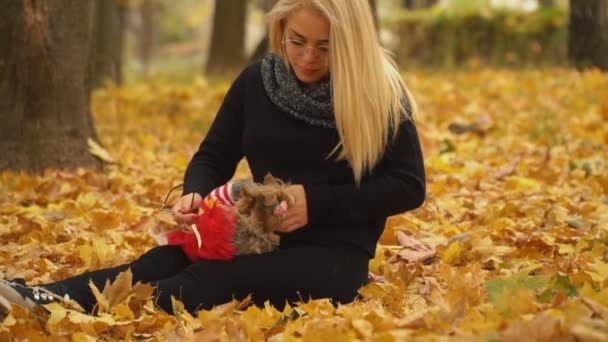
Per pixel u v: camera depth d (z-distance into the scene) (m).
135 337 4.07
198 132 10.79
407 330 3.66
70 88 7.67
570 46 15.14
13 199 6.80
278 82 4.36
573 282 4.43
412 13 22.36
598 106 10.91
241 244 4.17
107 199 6.86
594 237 5.45
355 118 4.16
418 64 21.05
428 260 5.32
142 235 5.80
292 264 4.23
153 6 43.12
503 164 8.15
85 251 5.23
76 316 4.00
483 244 5.32
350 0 4.15
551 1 24.45
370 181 4.29
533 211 6.19
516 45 20.64
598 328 3.38
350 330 3.71
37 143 7.54
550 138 9.16
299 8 4.15
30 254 5.43
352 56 4.12
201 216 4.21
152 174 7.89
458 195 6.86
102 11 16.27
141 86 15.77
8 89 7.51
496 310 3.74
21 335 3.88
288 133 4.32
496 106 11.59
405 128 4.31
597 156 8.31
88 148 7.80
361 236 4.38
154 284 4.22
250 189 4.14
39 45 7.49
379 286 4.36
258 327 3.93
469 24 21.12
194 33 54.78
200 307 4.19
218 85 15.48
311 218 4.22
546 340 3.30
